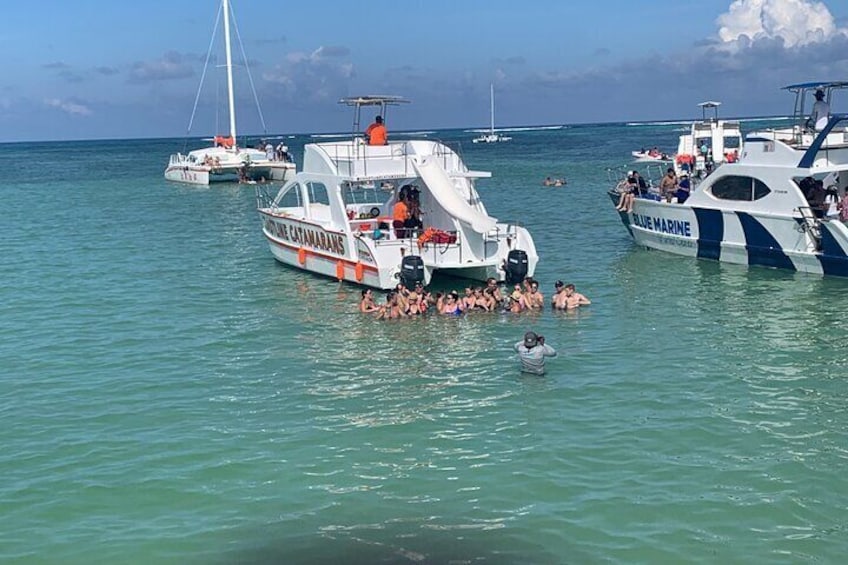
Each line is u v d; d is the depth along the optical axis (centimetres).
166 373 1711
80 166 10981
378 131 2648
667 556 960
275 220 2856
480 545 998
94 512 1105
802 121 2670
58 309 2320
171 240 3684
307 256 2705
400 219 2522
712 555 960
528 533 1020
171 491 1159
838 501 1080
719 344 1816
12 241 3712
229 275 2784
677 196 2938
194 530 1051
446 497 1120
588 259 2906
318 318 2139
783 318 2022
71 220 4525
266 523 1064
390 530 1038
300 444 1314
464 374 1652
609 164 8356
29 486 1185
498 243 2366
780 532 1008
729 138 3662
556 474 1178
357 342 1906
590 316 2091
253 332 2020
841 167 2405
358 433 1355
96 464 1255
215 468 1230
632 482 1146
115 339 1988
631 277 2569
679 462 1206
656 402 1460
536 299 2183
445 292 2383
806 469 1173
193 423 1418
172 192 6306
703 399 1470
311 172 2641
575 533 1016
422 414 1435
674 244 2906
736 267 2658
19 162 13000
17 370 1750
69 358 1833
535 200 5056
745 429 1325
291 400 1527
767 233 2547
